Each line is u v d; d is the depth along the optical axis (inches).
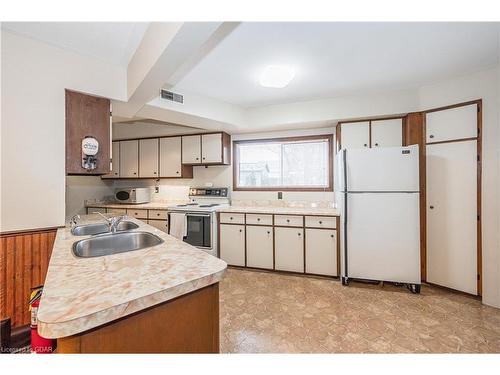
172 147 163.0
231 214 136.6
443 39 72.5
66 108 77.3
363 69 91.8
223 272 39.3
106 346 29.3
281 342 69.9
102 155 84.6
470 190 96.8
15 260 67.3
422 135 109.7
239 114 135.0
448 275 102.9
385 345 68.7
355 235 108.1
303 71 93.4
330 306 91.4
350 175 108.6
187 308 36.6
